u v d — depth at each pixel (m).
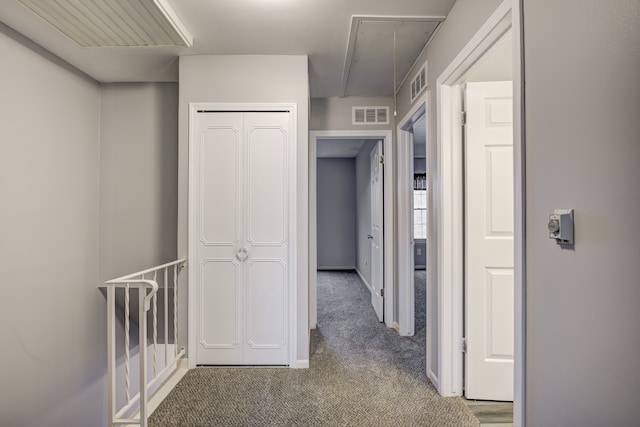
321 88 3.25
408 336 3.25
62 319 2.64
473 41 1.66
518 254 1.26
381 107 3.50
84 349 2.88
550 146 1.09
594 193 0.91
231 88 2.58
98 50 2.45
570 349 1.01
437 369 2.25
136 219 3.09
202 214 2.58
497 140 2.08
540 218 1.15
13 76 2.19
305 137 2.60
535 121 1.17
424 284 5.63
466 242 2.11
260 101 2.58
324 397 2.14
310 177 3.57
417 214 7.41
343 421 1.90
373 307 4.23
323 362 2.67
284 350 2.59
